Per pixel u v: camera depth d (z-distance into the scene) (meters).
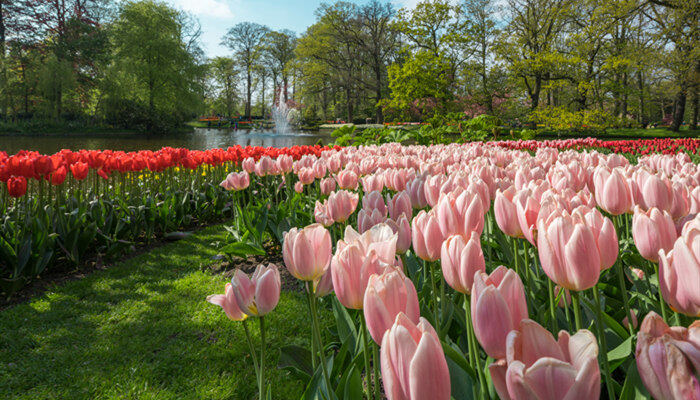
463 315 1.67
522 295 0.73
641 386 1.00
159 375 2.54
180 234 5.52
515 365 0.52
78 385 2.46
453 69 32.50
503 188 2.16
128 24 40.50
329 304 3.24
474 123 18.09
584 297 1.66
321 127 57.81
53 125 36.44
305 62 54.44
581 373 0.48
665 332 0.60
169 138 33.66
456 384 1.17
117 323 3.21
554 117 26.67
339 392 1.35
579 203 1.49
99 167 5.10
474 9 31.39
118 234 4.91
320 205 2.22
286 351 2.00
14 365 2.66
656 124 44.22
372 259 0.99
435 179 1.96
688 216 1.43
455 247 1.00
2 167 3.76
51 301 3.61
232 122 63.97
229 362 2.65
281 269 4.21
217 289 3.79
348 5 44.12
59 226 4.18
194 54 48.25
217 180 6.90
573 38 27.81
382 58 45.81
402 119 34.19
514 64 29.30
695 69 26.50
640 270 1.94
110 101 37.38
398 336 0.61
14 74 35.97
